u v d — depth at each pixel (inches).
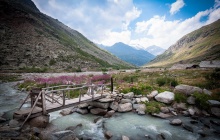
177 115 546.9
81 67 3339.1
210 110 563.8
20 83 1183.6
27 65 2632.9
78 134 396.5
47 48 3555.6
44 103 398.6
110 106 588.4
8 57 2655.0
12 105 654.5
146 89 751.1
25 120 353.7
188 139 381.7
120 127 449.1
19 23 4114.2
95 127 446.0
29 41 3476.9
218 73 1048.8
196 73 1513.3
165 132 419.8
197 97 602.9
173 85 845.8
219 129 439.5
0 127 323.6
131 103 621.6
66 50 4030.5
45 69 2453.2
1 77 1566.2
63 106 456.4
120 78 1214.9
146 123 480.4
